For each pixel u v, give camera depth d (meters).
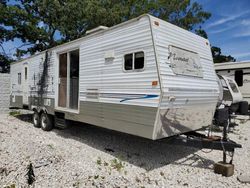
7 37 19.59
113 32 4.96
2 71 22.97
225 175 4.18
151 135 4.17
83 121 5.98
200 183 3.89
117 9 18.08
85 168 4.28
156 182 3.87
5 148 5.20
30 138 6.19
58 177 3.88
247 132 7.93
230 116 8.26
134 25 4.46
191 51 4.93
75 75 7.21
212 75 5.63
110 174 4.11
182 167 4.60
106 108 5.18
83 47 5.99
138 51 4.37
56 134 7.19
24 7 19.86
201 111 5.33
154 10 21.11
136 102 4.41
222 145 4.31
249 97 11.43
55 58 7.27
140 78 4.33
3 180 3.76
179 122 4.65
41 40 20.58
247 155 5.38
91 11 16.72
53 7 18.33
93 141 6.38
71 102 6.97
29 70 9.05
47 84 7.68
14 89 10.59
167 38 4.37
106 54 5.15
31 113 12.12
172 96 4.20
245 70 11.55
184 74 4.59
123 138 6.72
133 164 4.72
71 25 18.20
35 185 3.62
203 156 5.27
